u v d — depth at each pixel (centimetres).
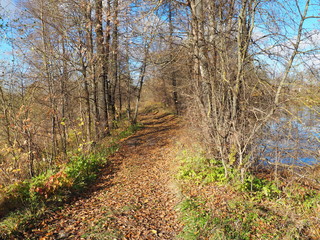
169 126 1944
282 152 627
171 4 828
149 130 1833
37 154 824
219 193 590
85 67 1204
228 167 677
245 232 428
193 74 797
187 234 431
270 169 721
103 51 1360
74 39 1175
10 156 828
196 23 750
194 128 895
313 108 555
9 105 804
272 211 505
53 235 452
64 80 1085
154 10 812
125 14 959
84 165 834
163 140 1405
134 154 1136
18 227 460
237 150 656
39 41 1052
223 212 493
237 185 607
